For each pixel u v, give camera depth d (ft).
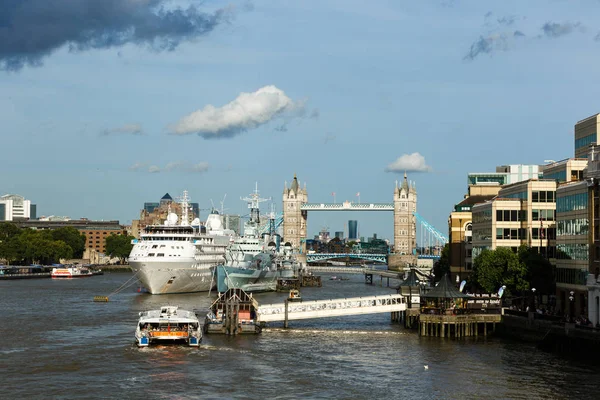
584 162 619.67
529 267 573.74
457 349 475.72
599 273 468.34
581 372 406.21
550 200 643.04
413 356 451.53
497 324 540.52
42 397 357.41
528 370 410.93
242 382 385.91
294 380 391.04
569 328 447.83
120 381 387.14
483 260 602.03
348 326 594.24
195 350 468.34
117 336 527.81
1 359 439.63
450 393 365.61
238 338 516.73
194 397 358.23
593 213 478.59
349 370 413.39
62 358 442.50
